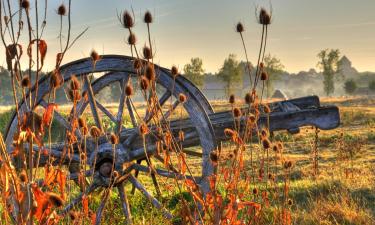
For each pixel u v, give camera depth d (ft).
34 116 5.96
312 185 28.19
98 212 16.96
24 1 5.55
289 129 18.35
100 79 21.01
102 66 18.71
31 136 5.95
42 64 5.74
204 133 18.02
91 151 18.45
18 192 5.83
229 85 223.10
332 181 28.43
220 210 8.59
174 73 9.89
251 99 8.86
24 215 5.79
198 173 34.37
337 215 21.63
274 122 18.21
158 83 18.29
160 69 18.21
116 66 18.66
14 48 5.56
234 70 222.69
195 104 18.21
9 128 17.95
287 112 18.35
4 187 5.81
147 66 8.28
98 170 18.22
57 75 6.07
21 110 17.60
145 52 8.04
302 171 35.27
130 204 22.54
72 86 7.82
